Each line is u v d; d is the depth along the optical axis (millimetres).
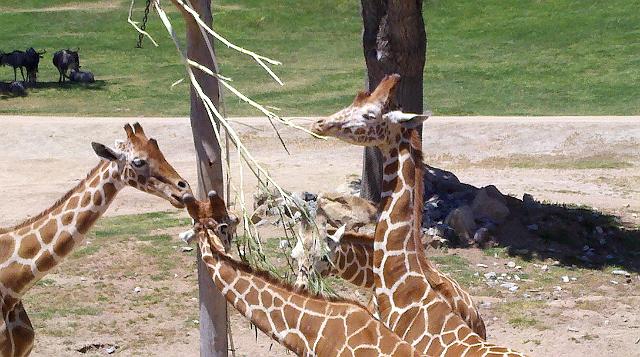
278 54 44312
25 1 53281
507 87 37750
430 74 39844
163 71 41656
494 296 15281
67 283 15531
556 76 39094
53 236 9156
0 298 9133
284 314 7910
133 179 9008
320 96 36781
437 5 49281
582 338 13305
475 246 17656
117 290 15266
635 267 17078
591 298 15266
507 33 45438
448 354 8531
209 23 9102
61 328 13539
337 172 24578
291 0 50906
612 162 27156
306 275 9266
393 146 9188
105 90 38125
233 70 41094
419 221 9188
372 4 18500
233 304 7965
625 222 19609
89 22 49594
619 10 46906
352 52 44562
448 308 8852
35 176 25453
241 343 13055
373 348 7688
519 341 13195
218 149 9336
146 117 33062
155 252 17047
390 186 9180
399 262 9031
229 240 8195
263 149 28250
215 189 9398
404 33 18328
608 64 40281
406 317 8898
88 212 9156
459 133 29062
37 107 35062
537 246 17766
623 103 35000
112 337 13297
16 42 46656
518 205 19219
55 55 39812
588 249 17859
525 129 29031
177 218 19703
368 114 9062
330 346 7777
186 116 33719
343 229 10273
